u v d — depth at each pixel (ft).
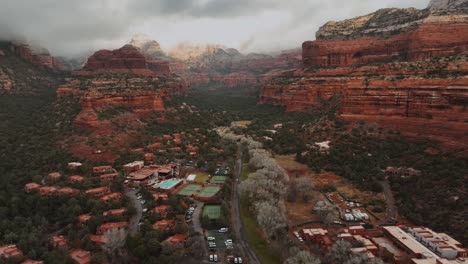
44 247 293.84
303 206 351.46
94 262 265.75
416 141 436.76
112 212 339.77
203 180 449.06
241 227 320.70
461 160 361.51
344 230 291.38
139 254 268.00
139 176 436.76
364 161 442.50
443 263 231.09
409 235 273.95
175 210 347.97
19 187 403.54
